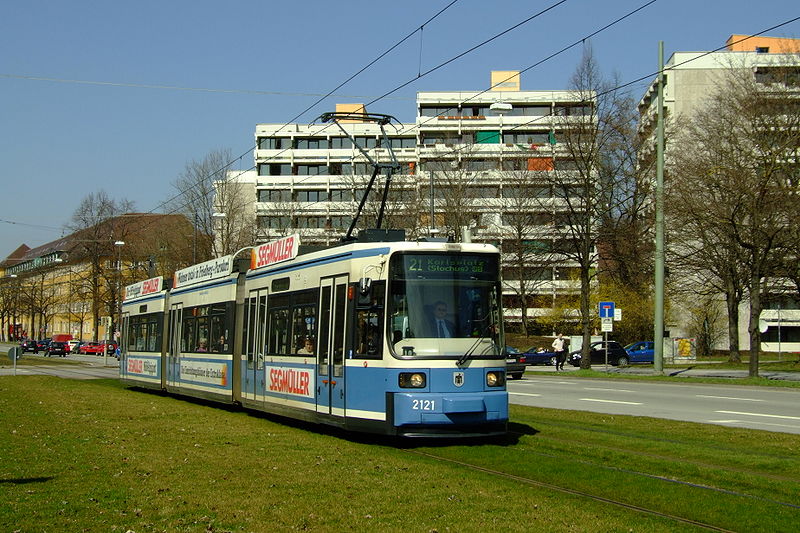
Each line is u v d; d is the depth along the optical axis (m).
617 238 43.16
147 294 29.50
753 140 33.09
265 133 90.25
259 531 7.85
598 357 55.78
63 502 9.05
